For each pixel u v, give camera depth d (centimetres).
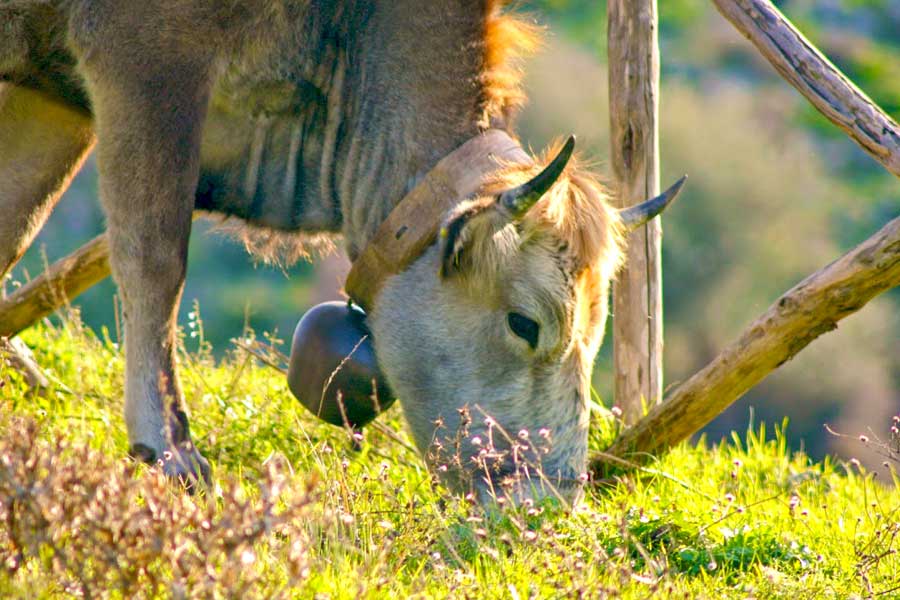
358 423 1580
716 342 7281
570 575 1170
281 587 1063
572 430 1456
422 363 1479
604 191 1570
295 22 1553
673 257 7388
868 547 1374
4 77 1564
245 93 1577
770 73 8712
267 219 1680
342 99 1602
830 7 9738
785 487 1747
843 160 8088
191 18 1495
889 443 1758
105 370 1959
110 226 1514
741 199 7500
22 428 1156
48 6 1505
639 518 1450
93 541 1003
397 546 1268
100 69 1496
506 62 1591
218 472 1565
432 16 1560
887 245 1443
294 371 1575
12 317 1870
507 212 1377
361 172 1591
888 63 9169
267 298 7681
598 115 7306
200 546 991
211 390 1923
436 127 1542
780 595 1266
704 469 1814
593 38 8419
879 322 6719
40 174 1686
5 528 1048
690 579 1337
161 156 1498
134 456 1485
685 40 8975
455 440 1454
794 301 1519
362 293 1545
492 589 1173
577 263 1434
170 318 1524
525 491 1421
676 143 7662
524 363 1444
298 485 1191
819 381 6575
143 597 1015
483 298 1438
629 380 1870
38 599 1012
